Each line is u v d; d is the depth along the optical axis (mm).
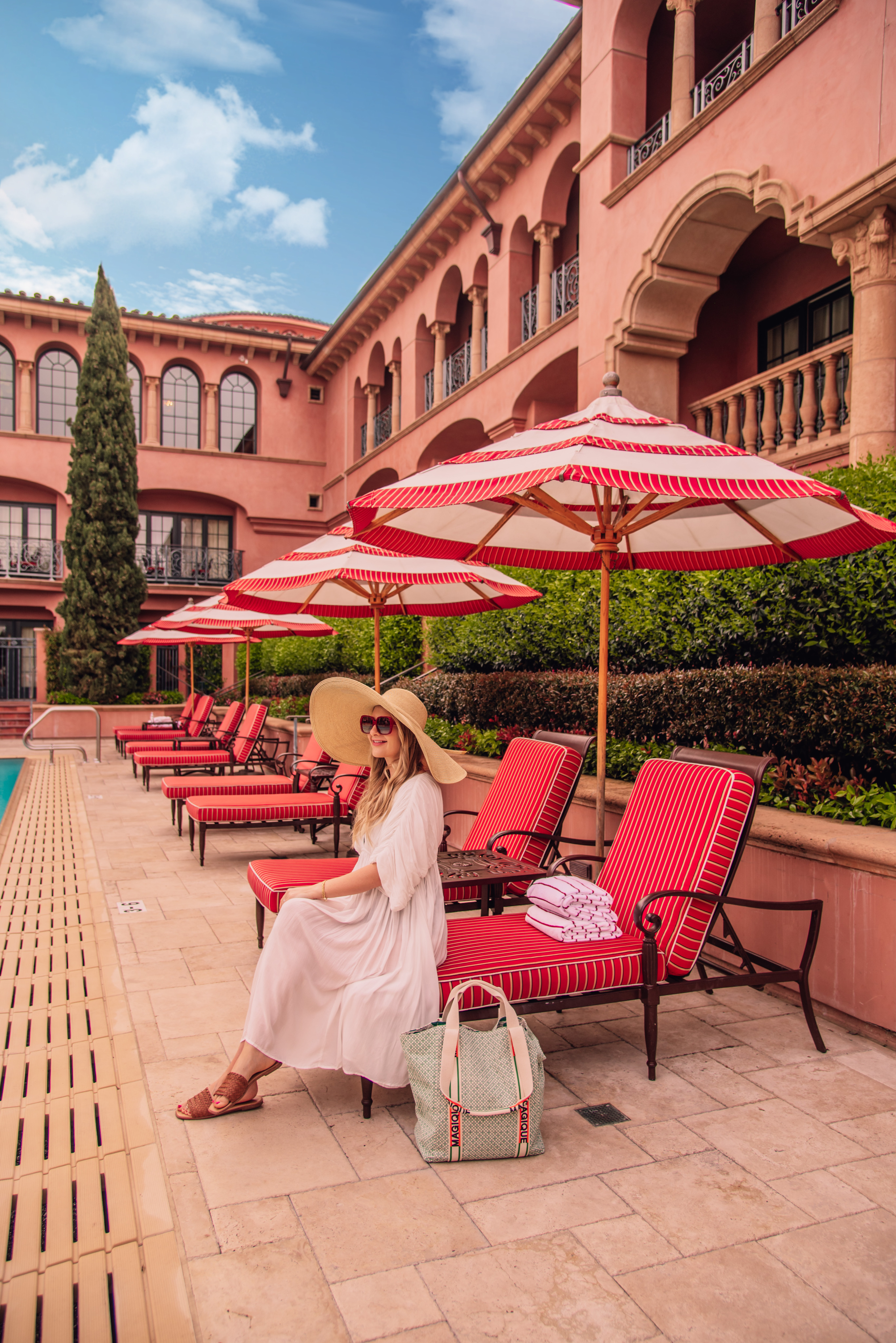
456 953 3334
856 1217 2457
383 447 21266
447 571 6160
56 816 9727
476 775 7457
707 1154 2793
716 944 3816
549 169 14102
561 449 3490
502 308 15734
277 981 2961
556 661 8250
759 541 4723
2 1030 3758
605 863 4141
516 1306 2078
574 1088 3270
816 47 8031
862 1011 3736
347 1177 2629
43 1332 1971
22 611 24625
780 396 11234
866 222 7672
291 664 18328
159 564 26016
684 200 9664
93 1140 2834
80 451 21812
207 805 6852
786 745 4934
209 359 25906
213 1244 2295
